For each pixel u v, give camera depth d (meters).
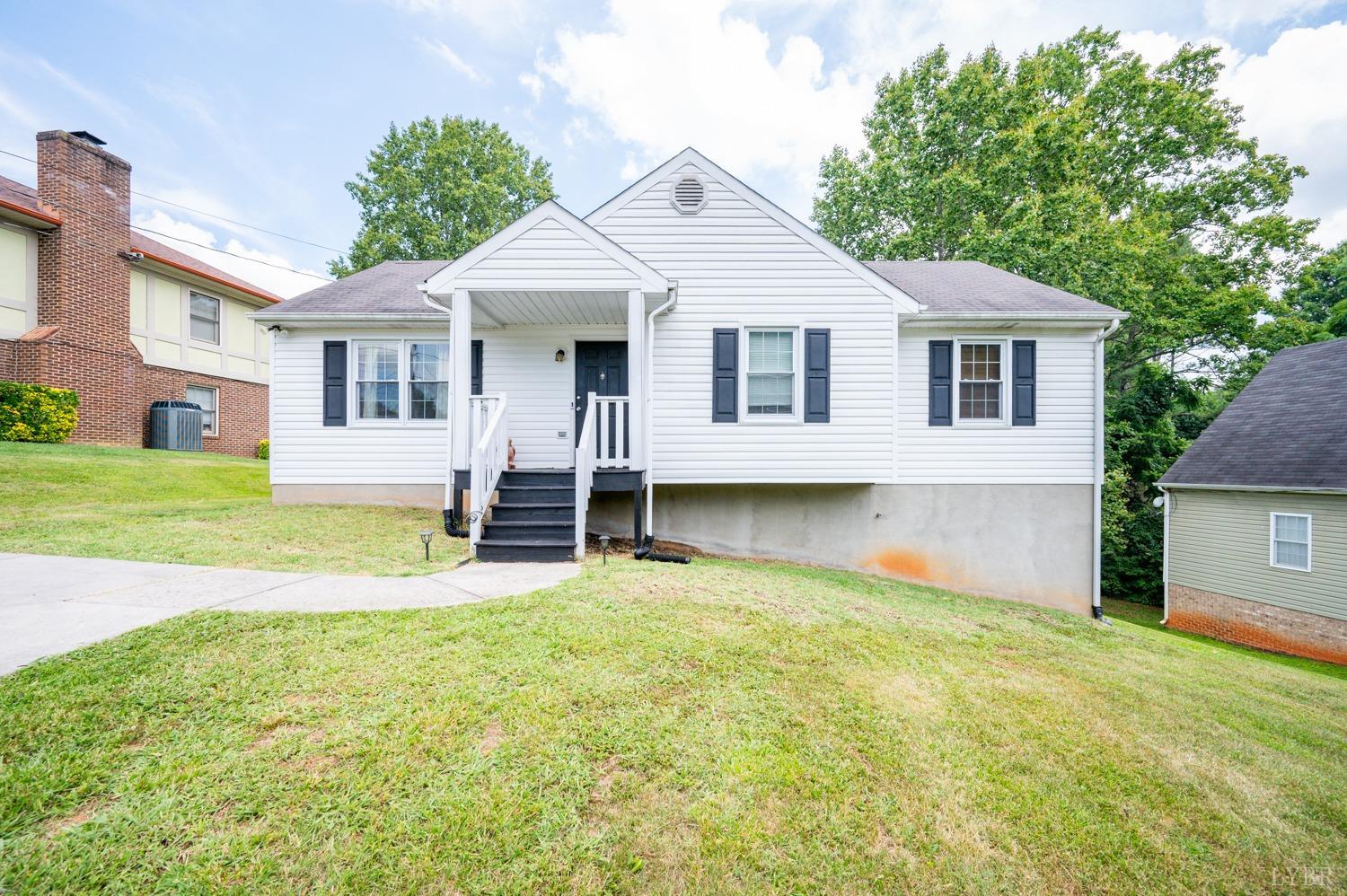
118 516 7.35
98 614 3.89
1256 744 3.50
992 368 8.97
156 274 14.69
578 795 2.40
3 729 2.51
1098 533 8.88
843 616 5.11
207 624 3.72
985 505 8.93
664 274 8.24
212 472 11.41
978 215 17.27
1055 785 2.82
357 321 8.84
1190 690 4.40
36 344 11.80
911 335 8.89
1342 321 23.39
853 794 2.60
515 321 8.80
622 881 2.06
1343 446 11.20
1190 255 19.25
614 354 9.15
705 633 4.18
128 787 2.24
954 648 4.66
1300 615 11.12
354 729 2.69
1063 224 15.64
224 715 2.74
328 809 2.22
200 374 15.76
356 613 4.10
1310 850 2.55
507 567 5.96
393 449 9.13
